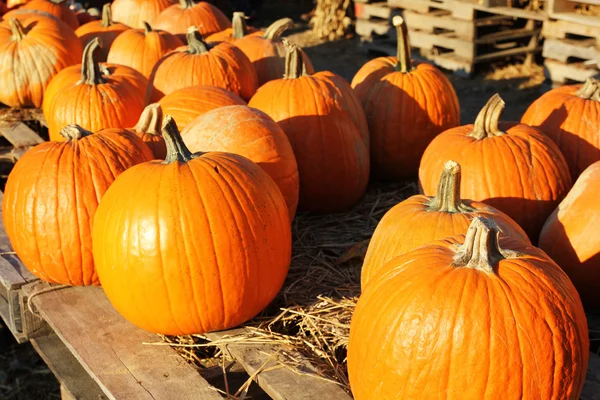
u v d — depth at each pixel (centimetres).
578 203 205
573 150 235
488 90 421
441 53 459
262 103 243
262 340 199
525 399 168
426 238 194
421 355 169
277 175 220
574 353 170
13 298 224
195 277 193
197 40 268
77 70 285
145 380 192
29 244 213
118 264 195
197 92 240
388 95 257
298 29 622
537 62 464
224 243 194
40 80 312
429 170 224
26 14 325
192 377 193
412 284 173
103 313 211
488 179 217
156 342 202
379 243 201
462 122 379
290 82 244
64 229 212
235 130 218
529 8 425
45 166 213
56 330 207
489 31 454
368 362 175
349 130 244
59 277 217
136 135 223
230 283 195
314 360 195
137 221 193
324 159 240
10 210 215
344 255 223
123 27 347
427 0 449
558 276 174
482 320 168
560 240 205
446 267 174
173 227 192
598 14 362
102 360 198
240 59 269
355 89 268
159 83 264
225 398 191
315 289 215
